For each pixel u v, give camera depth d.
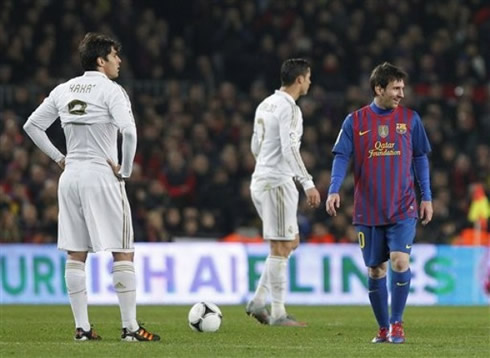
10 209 67.94
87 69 34.75
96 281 62.16
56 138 76.00
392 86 35.41
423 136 35.94
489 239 72.00
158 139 77.19
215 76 87.12
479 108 85.00
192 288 62.97
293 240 43.31
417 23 91.88
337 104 83.62
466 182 78.56
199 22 88.81
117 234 34.25
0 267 63.34
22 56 82.75
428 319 49.38
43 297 63.16
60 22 84.75
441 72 87.44
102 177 34.16
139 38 85.50
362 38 88.88
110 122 34.38
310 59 86.50
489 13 92.44
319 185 73.81
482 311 56.50
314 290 63.28
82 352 31.58
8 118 76.81
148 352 31.70
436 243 72.94
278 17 89.00
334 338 37.72
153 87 84.75
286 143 41.59
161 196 71.12
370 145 35.56
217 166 77.94
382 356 31.64
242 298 63.16
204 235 70.25
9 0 85.69
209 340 36.41
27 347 32.97
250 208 74.31
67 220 34.56
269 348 33.50
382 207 35.44
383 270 36.31
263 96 82.88
